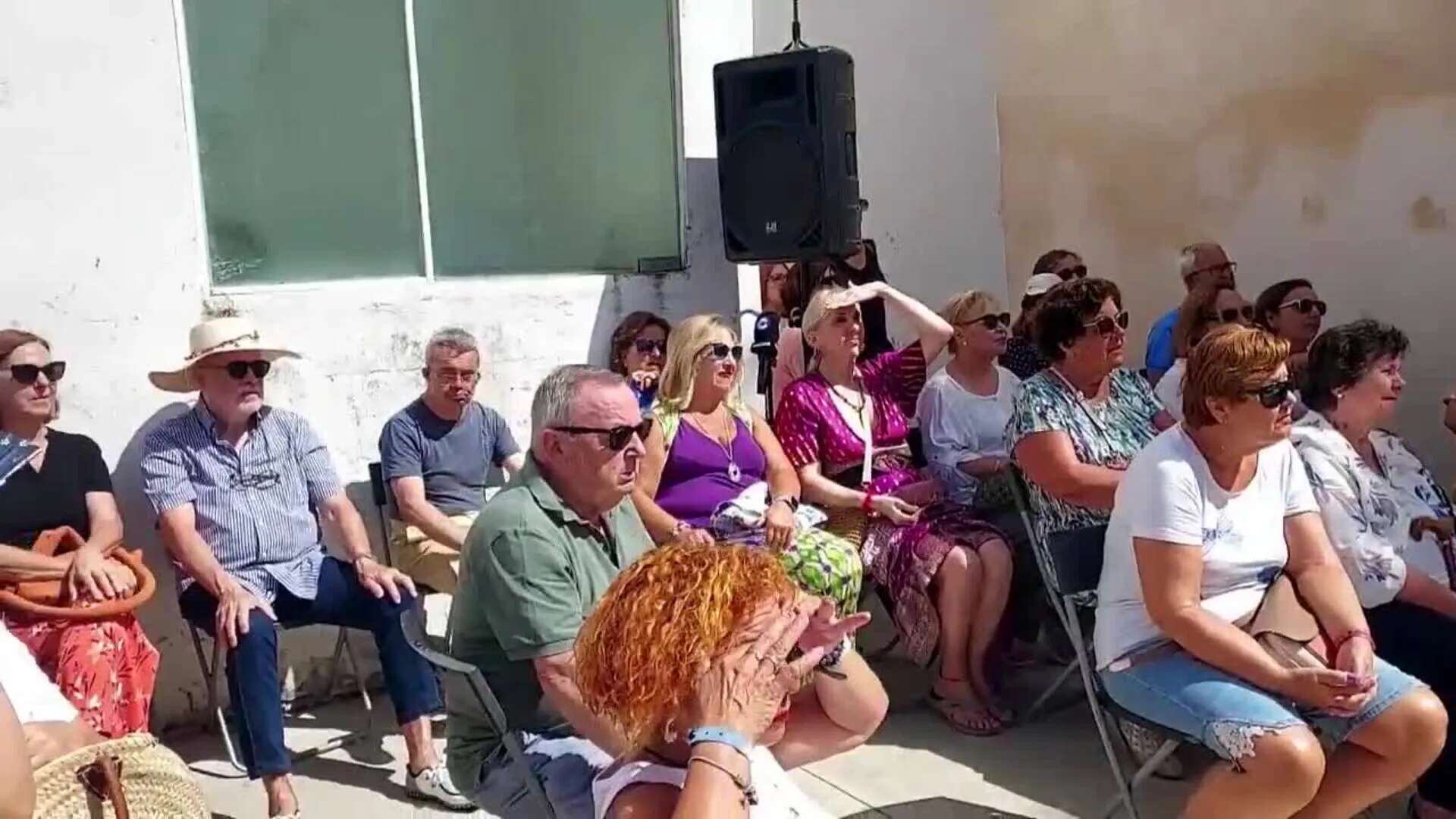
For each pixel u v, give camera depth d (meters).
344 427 4.61
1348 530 3.28
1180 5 6.25
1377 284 5.50
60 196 4.04
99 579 3.46
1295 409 3.72
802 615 1.90
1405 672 3.29
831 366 4.48
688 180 5.46
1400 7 5.30
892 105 6.98
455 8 4.88
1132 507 2.93
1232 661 2.78
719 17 5.48
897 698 4.44
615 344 5.06
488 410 4.62
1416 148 5.30
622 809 1.87
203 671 4.01
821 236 5.07
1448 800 3.23
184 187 4.26
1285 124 5.82
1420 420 5.39
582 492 2.64
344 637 4.43
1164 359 5.60
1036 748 3.97
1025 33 7.16
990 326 4.62
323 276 4.64
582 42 5.21
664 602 1.88
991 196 7.41
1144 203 6.56
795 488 4.26
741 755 1.77
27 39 3.95
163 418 4.23
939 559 4.11
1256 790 2.65
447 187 4.92
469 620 2.62
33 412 3.66
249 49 4.42
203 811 2.24
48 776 1.93
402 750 4.11
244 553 3.92
